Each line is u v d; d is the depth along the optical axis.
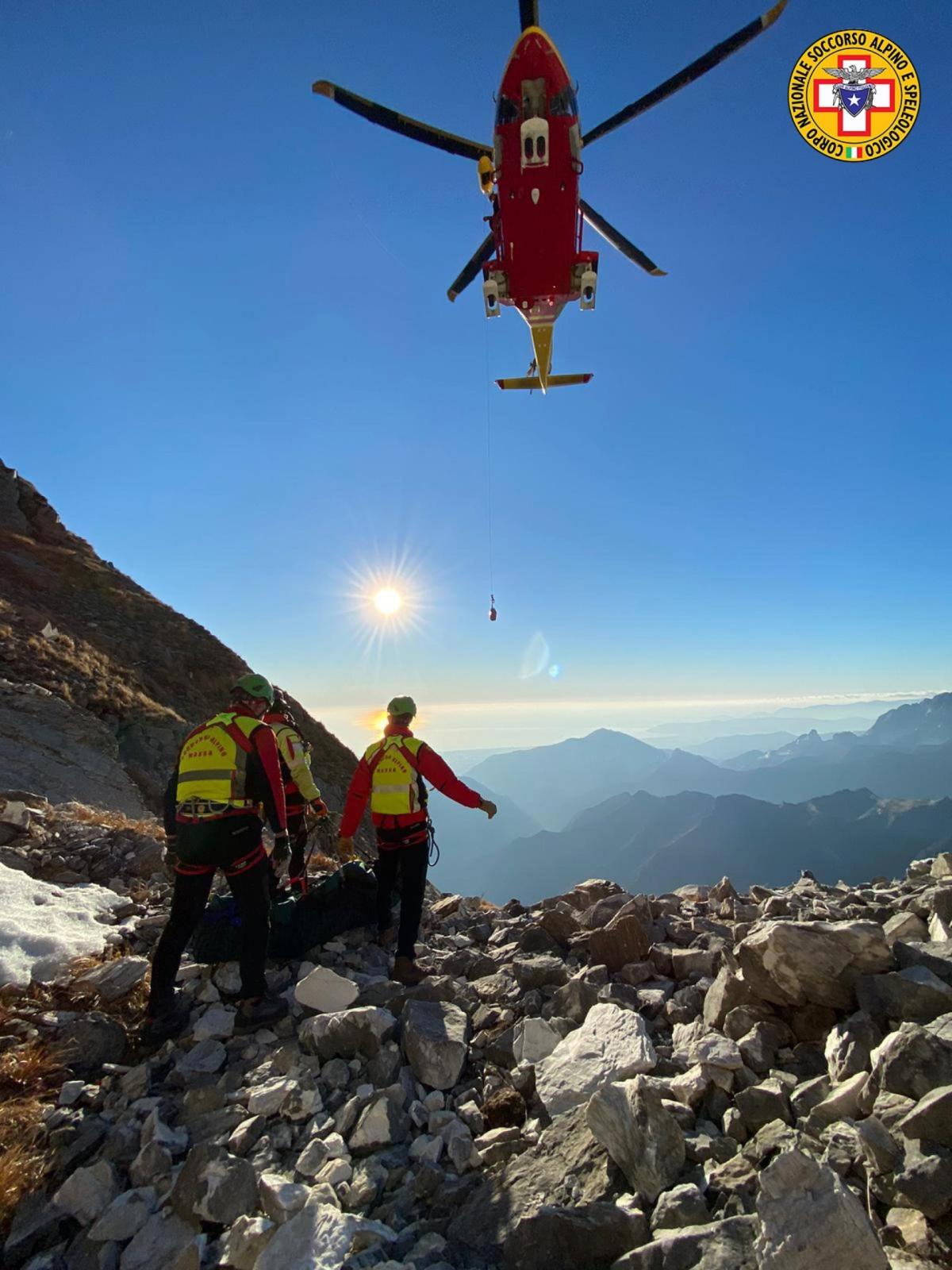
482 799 5.81
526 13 11.82
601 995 4.79
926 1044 2.92
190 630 41.03
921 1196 2.39
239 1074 4.34
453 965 5.93
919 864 7.39
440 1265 2.74
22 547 43.06
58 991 5.16
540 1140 3.40
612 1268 2.49
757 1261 2.27
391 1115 3.71
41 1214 3.25
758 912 6.61
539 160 11.12
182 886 4.93
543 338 13.34
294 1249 2.79
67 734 18.81
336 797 30.22
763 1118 3.15
